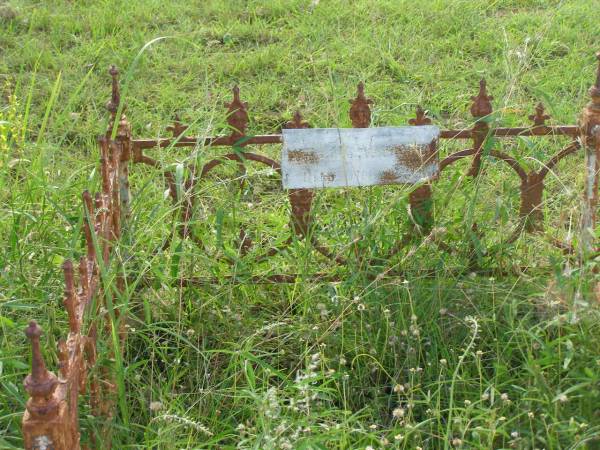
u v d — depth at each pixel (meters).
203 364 3.39
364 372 3.36
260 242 4.05
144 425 3.11
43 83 6.06
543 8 7.48
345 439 2.84
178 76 6.29
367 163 3.63
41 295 3.48
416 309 3.49
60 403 2.17
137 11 7.22
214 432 3.06
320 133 3.60
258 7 7.44
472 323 3.37
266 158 3.68
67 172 4.56
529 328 3.13
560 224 3.65
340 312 3.53
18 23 7.02
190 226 3.79
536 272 3.62
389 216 3.84
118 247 3.25
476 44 6.80
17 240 3.60
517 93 5.60
